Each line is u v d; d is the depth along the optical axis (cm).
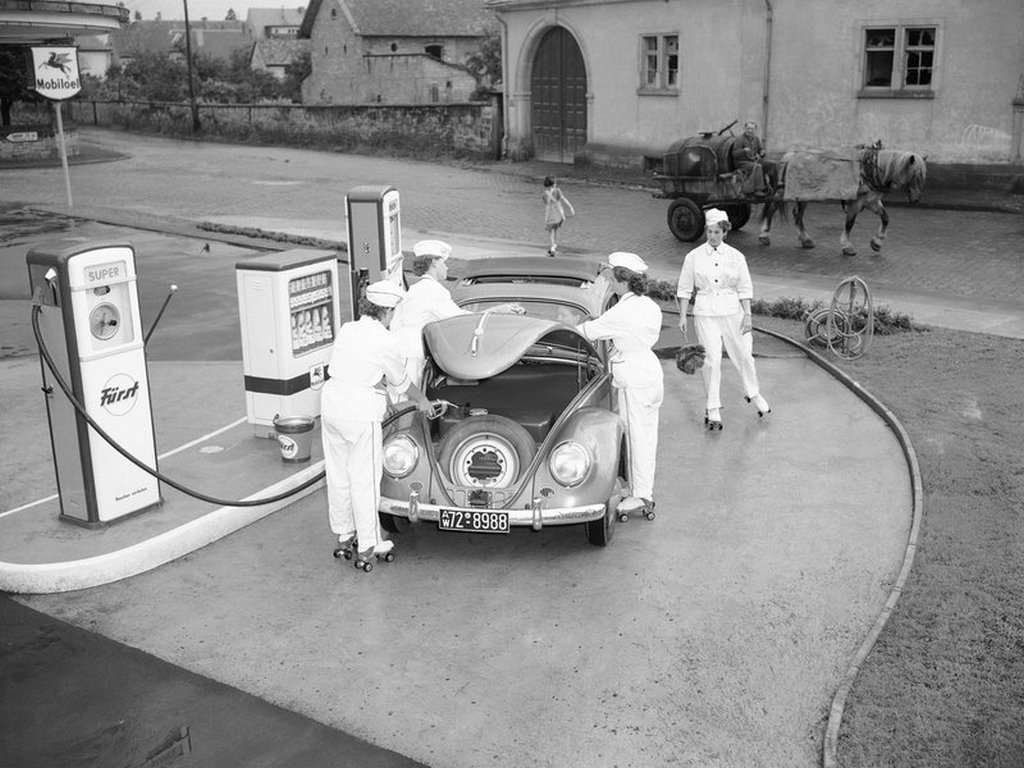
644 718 539
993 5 2173
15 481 863
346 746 518
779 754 507
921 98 2303
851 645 604
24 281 1739
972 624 600
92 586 696
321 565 726
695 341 1286
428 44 5856
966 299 1470
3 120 4469
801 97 2488
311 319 931
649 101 2898
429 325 775
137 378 754
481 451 707
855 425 984
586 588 683
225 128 5188
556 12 3134
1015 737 495
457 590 685
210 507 784
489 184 2984
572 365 838
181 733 530
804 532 759
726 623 633
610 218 2302
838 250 1845
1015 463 846
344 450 700
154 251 1997
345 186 3056
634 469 774
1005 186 2233
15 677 582
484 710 549
